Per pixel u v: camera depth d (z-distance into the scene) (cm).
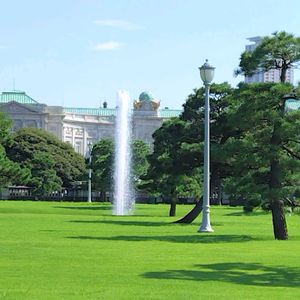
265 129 4762
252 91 4697
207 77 5156
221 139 6338
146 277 2556
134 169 14400
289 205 4794
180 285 2380
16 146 17938
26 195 17650
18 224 5959
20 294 2152
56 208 10594
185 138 6656
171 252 3528
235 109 5278
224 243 4191
